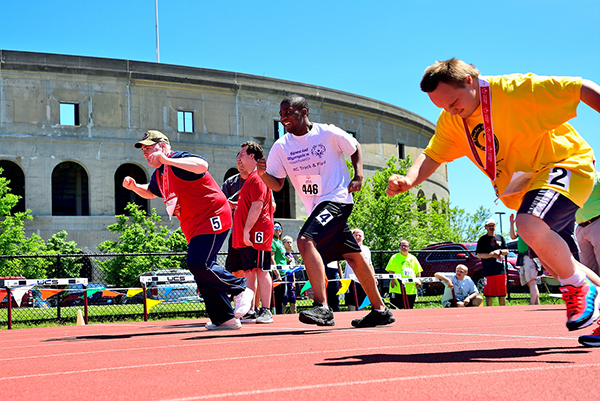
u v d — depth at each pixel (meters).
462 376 2.09
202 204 5.03
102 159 34.97
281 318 7.81
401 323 5.57
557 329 4.24
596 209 5.53
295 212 39.69
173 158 5.04
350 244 4.84
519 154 2.88
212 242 5.11
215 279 5.18
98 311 11.25
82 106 34.75
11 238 30.03
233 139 38.12
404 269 11.79
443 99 2.82
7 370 2.89
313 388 1.96
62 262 16.08
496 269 11.30
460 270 11.55
